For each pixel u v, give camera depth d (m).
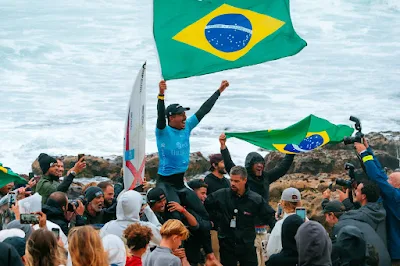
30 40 58.84
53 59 54.72
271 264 12.32
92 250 10.41
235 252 15.60
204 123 39.03
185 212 14.91
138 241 11.85
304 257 11.20
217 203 15.67
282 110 42.50
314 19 71.50
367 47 61.06
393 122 40.09
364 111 42.25
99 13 71.25
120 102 44.44
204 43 15.73
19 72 50.94
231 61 15.74
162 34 15.66
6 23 65.69
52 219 14.38
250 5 15.93
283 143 19.03
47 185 17.02
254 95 45.41
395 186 14.31
